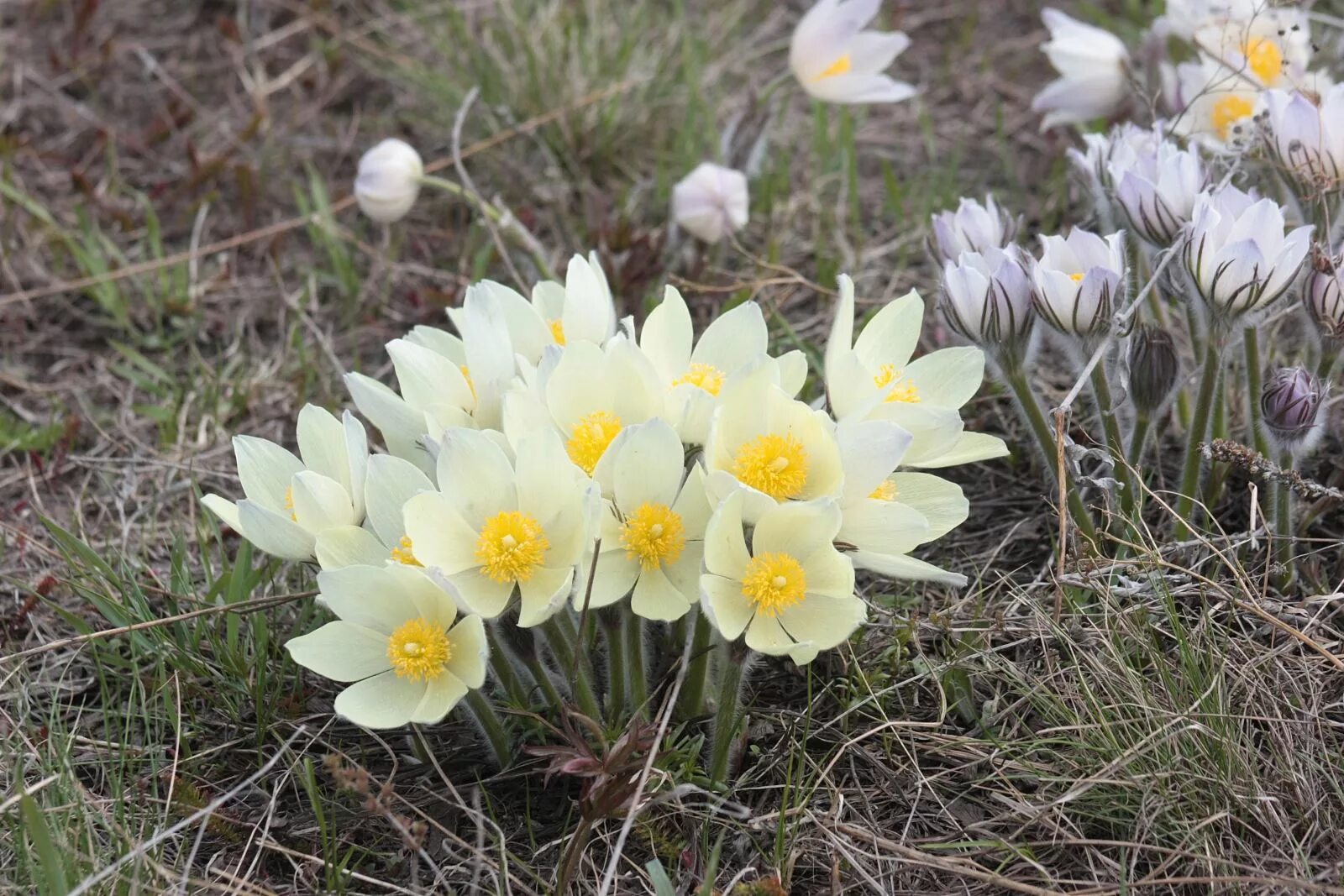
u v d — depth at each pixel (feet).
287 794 2.65
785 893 2.46
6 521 3.12
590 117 3.96
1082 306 2.64
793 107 4.22
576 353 2.49
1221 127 3.15
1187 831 2.50
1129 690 2.61
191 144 3.76
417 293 3.56
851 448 2.44
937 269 2.89
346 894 2.50
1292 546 2.78
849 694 2.69
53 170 3.93
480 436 2.42
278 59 4.36
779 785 2.61
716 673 2.67
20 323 3.51
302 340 3.46
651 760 2.45
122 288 3.60
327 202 3.65
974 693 2.70
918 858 2.49
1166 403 2.76
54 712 2.69
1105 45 3.32
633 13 4.20
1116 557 2.76
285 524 2.48
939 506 2.55
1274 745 2.57
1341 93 2.77
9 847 2.54
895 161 3.98
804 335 3.38
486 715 2.57
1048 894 2.44
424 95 4.15
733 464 2.46
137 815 2.60
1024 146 3.99
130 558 3.03
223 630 2.81
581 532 2.40
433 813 2.60
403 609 2.44
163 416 3.27
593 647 2.62
